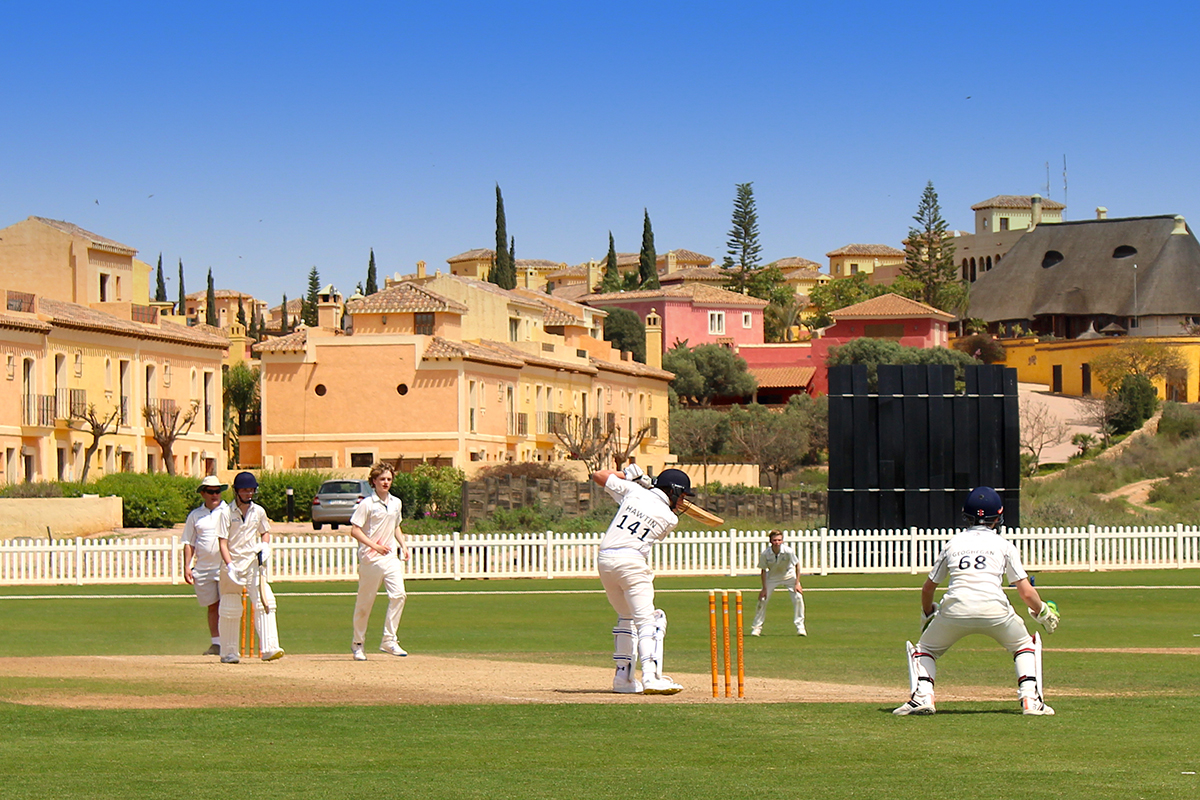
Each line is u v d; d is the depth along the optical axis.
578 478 78.31
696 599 34.78
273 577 40.41
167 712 14.49
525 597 35.72
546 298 110.62
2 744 12.63
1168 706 14.98
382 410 76.62
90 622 28.64
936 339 145.12
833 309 171.00
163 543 40.06
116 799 10.23
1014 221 197.62
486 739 12.84
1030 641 14.30
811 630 27.11
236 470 78.69
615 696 15.89
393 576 20.17
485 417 79.19
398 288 82.81
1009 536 44.41
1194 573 44.03
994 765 11.46
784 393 139.25
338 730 13.35
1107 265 155.25
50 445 63.56
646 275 174.12
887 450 43.50
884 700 15.63
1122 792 10.34
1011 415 43.81
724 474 96.62
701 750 12.23
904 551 43.25
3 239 74.88
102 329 67.25
